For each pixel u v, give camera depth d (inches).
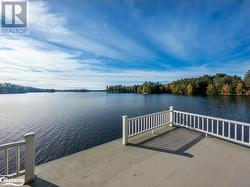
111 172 133.9
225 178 124.3
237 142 192.5
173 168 140.2
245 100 1978.3
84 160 154.6
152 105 1925.4
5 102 3390.7
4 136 986.7
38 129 1087.0
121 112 1531.7
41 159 661.9
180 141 206.5
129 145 193.3
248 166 142.8
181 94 3577.8
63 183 118.7
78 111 1758.1
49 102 3265.3
